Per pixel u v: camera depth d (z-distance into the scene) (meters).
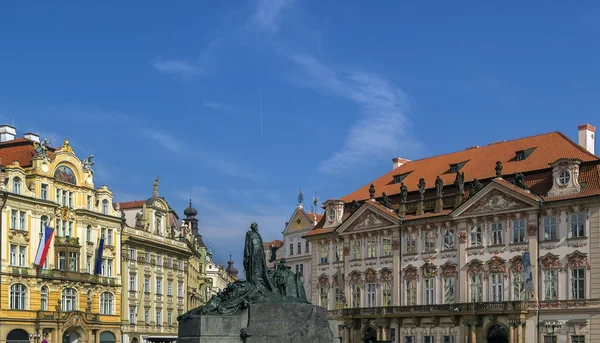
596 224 78.44
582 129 90.00
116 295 112.88
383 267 97.69
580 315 78.62
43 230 100.56
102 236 111.69
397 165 110.31
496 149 96.00
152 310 122.69
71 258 104.56
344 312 99.38
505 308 82.94
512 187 84.81
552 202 81.44
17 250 96.50
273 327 45.19
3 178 95.88
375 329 96.19
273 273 49.88
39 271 98.69
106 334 110.31
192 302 146.12
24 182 98.56
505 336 83.88
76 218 106.62
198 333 44.16
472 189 89.12
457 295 89.38
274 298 47.12
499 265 85.75
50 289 100.69
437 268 91.69
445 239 91.69
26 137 109.19
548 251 81.88
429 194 95.94
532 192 84.75
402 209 96.88
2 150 104.56
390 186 103.94
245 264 49.06
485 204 87.62
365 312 97.00
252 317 45.03
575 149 85.69
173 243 130.88
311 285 107.75
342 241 103.94
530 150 90.06
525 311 82.00
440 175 98.50
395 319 94.38
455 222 90.62
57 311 100.25
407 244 95.62
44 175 101.44
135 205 132.00
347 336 99.56
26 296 97.19
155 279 124.50
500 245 86.06
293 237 125.62
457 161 99.31
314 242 108.00
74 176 107.62
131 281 117.69
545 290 81.88
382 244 98.38
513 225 85.31
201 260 169.00
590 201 78.62
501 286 85.50
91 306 107.75
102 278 110.38
